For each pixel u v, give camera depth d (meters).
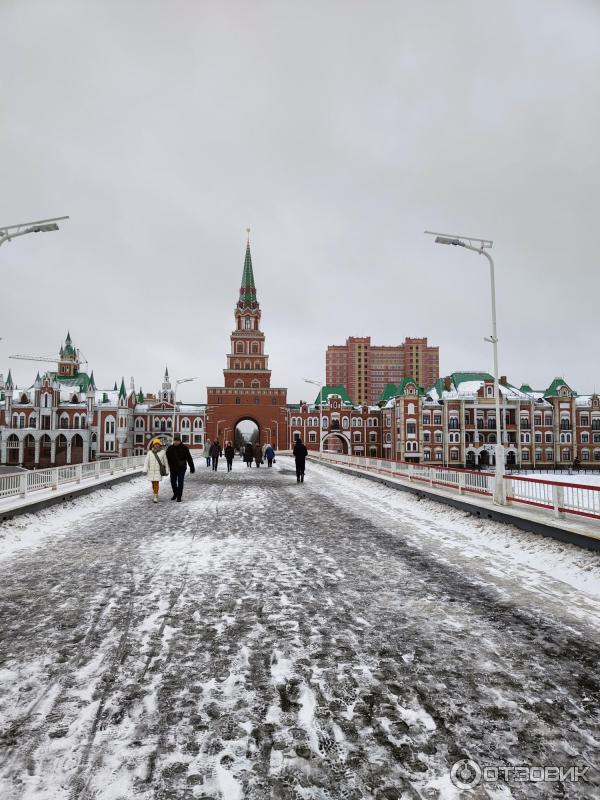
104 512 14.73
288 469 36.88
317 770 3.27
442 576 7.96
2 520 11.92
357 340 173.12
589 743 3.61
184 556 9.09
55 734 3.62
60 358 100.56
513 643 5.33
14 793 3.02
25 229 16.64
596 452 85.62
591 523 10.05
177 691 4.24
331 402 98.44
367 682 4.43
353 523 13.02
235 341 97.56
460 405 84.06
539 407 85.94
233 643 5.25
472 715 3.93
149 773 3.21
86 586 7.25
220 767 3.28
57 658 4.87
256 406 92.81
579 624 5.91
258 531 11.64
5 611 6.20
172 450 16.98
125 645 5.18
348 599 6.75
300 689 4.30
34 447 93.25
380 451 98.25
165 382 104.44
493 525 12.06
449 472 17.03
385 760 3.38
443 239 16.09
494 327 15.41
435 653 5.05
